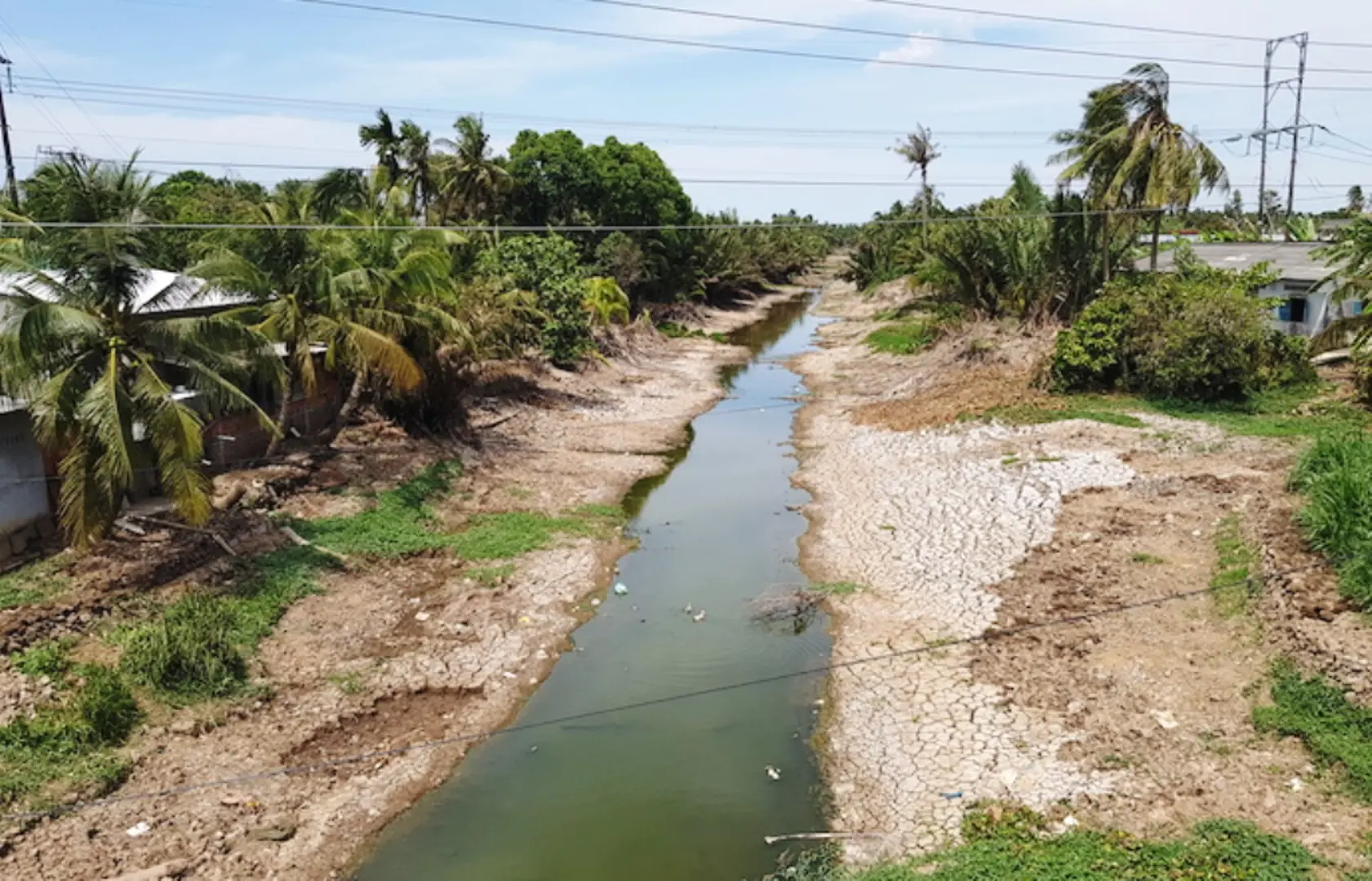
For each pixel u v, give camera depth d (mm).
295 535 17938
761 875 10016
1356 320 24203
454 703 13891
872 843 10320
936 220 41281
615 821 11094
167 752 11938
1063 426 23938
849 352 45125
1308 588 12586
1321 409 23625
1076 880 8812
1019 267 35625
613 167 51812
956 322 38531
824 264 130125
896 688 13445
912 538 19125
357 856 10656
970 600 15914
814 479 24719
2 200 17453
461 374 27203
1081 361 26359
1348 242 24250
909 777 11398
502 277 34719
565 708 13773
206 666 13172
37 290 15555
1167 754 10961
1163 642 13461
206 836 10656
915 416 27984
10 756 11125
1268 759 10484
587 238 51125
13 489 15867
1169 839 9430
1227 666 12461
